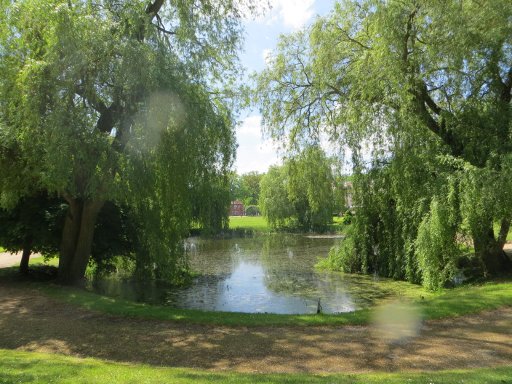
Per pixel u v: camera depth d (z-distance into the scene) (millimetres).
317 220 48250
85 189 11516
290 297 15180
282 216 49812
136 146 10969
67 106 10555
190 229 14969
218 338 8078
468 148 14086
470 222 12867
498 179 12352
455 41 13375
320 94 17578
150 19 11812
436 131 15344
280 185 49969
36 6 10266
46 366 6035
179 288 17047
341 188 19109
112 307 10594
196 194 13156
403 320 9188
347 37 16781
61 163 10219
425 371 6047
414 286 16391
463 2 13930
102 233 16312
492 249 14977
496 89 14227
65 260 14234
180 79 11180
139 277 17828
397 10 13789
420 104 14961
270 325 8984
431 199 14062
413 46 14477
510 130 13156
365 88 14758
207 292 16234
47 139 10430
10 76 10703
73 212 14258
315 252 31047
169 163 11516
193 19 12383
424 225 14047
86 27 10469
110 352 7312
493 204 12547
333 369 6301
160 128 10977
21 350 7434
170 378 5484
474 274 15742
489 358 6645
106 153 10820
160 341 7910
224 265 24281
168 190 12242
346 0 16484
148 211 13461
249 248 34375
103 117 11914
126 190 11414
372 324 8953
